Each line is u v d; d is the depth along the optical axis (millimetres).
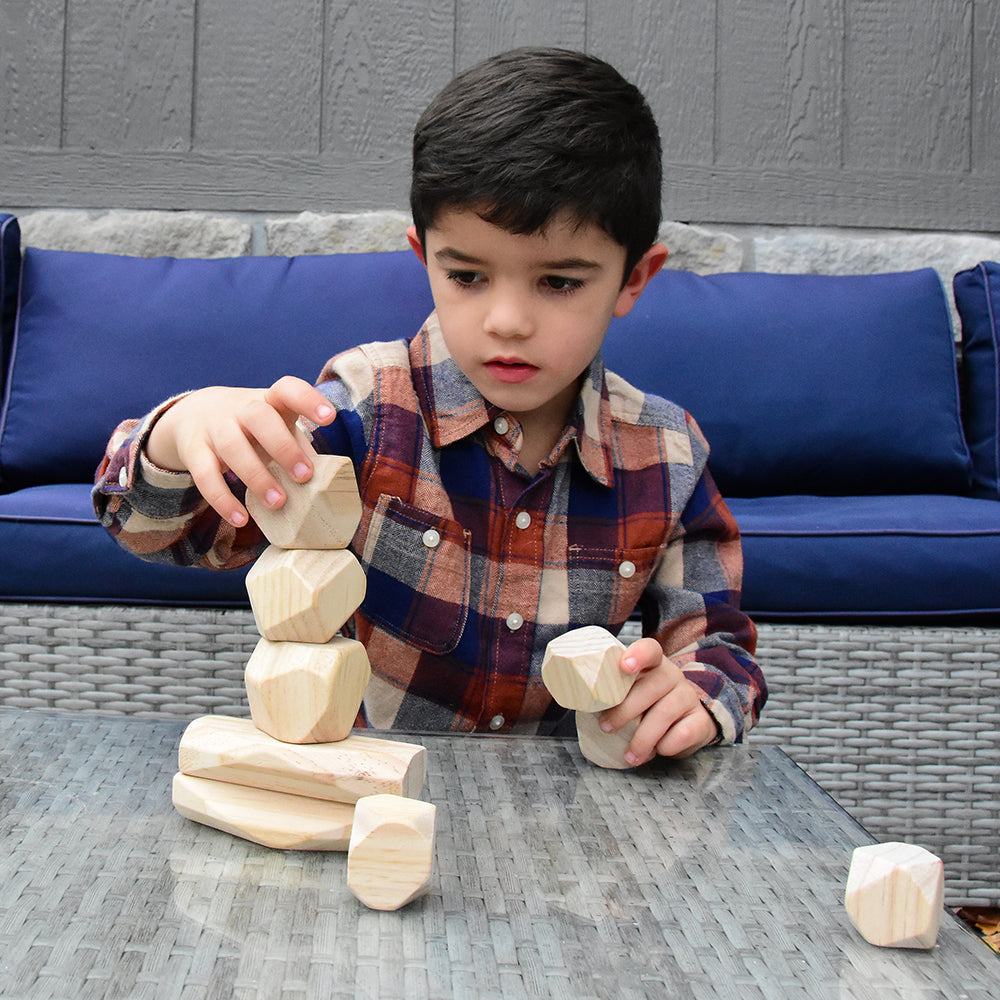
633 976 353
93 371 1592
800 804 543
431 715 875
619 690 586
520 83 692
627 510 893
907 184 2037
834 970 365
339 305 1639
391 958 359
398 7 1958
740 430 1636
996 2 2041
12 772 527
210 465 583
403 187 1971
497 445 869
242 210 1955
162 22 1930
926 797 1263
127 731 600
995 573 1278
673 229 1999
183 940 365
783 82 2016
